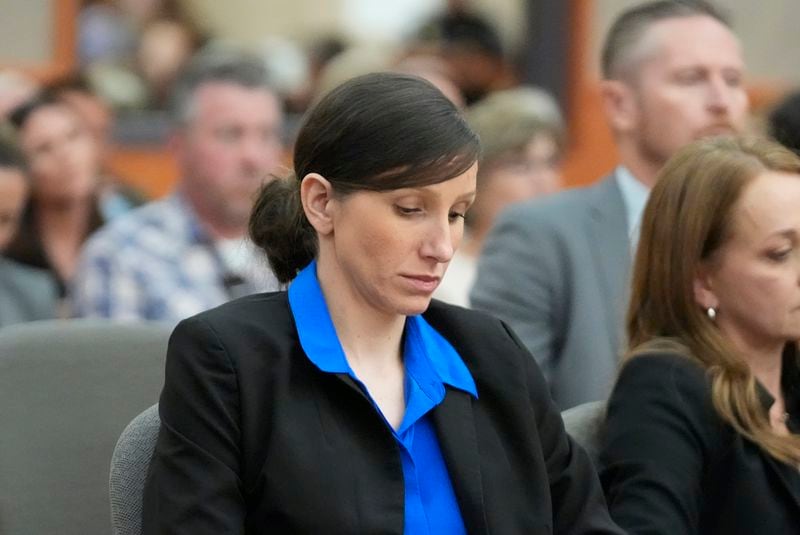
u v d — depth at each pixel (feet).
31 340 23.75
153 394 24.12
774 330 21.94
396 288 17.67
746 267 21.89
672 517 20.53
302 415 17.81
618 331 28.32
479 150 17.67
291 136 52.49
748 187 21.88
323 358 18.03
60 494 23.41
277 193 19.60
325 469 17.57
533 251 28.66
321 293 18.65
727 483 21.35
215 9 55.62
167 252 37.01
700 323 22.09
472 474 18.35
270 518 17.52
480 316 19.79
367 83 17.75
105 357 23.99
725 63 29.60
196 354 17.92
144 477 19.08
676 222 22.24
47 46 53.72
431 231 17.54
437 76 49.70
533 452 19.02
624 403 21.77
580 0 54.75
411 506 18.02
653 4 30.30
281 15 55.83
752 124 35.01
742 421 21.49
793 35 57.41
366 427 17.98
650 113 29.60
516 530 18.53
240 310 18.40
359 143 17.44
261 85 37.45
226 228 37.40
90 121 44.83
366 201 17.54
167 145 53.31
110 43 54.29
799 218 21.80
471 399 18.97
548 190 37.55
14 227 38.75
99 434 23.73
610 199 29.48
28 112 42.14
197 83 37.50
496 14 55.26
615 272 28.66
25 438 23.39
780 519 21.29
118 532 19.19
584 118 55.01
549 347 28.37
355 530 17.40
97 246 37.29
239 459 17.66
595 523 19.69
